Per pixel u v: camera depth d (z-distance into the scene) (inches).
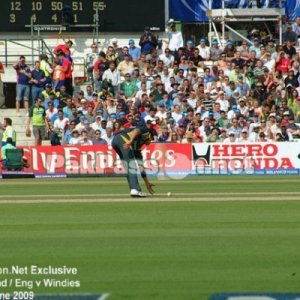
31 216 1470.2
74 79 3083.2
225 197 1742.1
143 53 3073.3
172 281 994.7
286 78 2910.9
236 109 2731.3
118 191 1910.7
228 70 2945.4
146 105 2714.1
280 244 1184.8
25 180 2362.2
